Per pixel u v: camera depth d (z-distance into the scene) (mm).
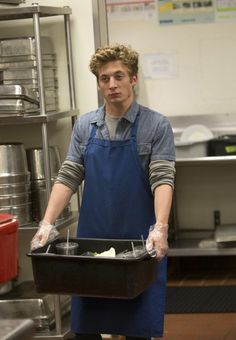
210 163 4574
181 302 4066
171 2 4797
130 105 2494
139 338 2521
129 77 2434
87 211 2582
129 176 2502
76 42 3451
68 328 3338
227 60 4820
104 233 2559
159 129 2469
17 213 3221
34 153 3340
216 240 4438
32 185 3334
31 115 3172
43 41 3342
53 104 3445
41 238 2447
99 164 2529
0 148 3191
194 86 4879
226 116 4871
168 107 4926
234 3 4750
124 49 2391
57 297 3248
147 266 2277
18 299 3342
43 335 3262
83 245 2512
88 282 2211
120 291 2182
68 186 2590
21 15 3186
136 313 2484
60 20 3475
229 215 4957
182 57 4852
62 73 3514
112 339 3496
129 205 2520
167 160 2455
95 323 2525
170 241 4691
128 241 2459
